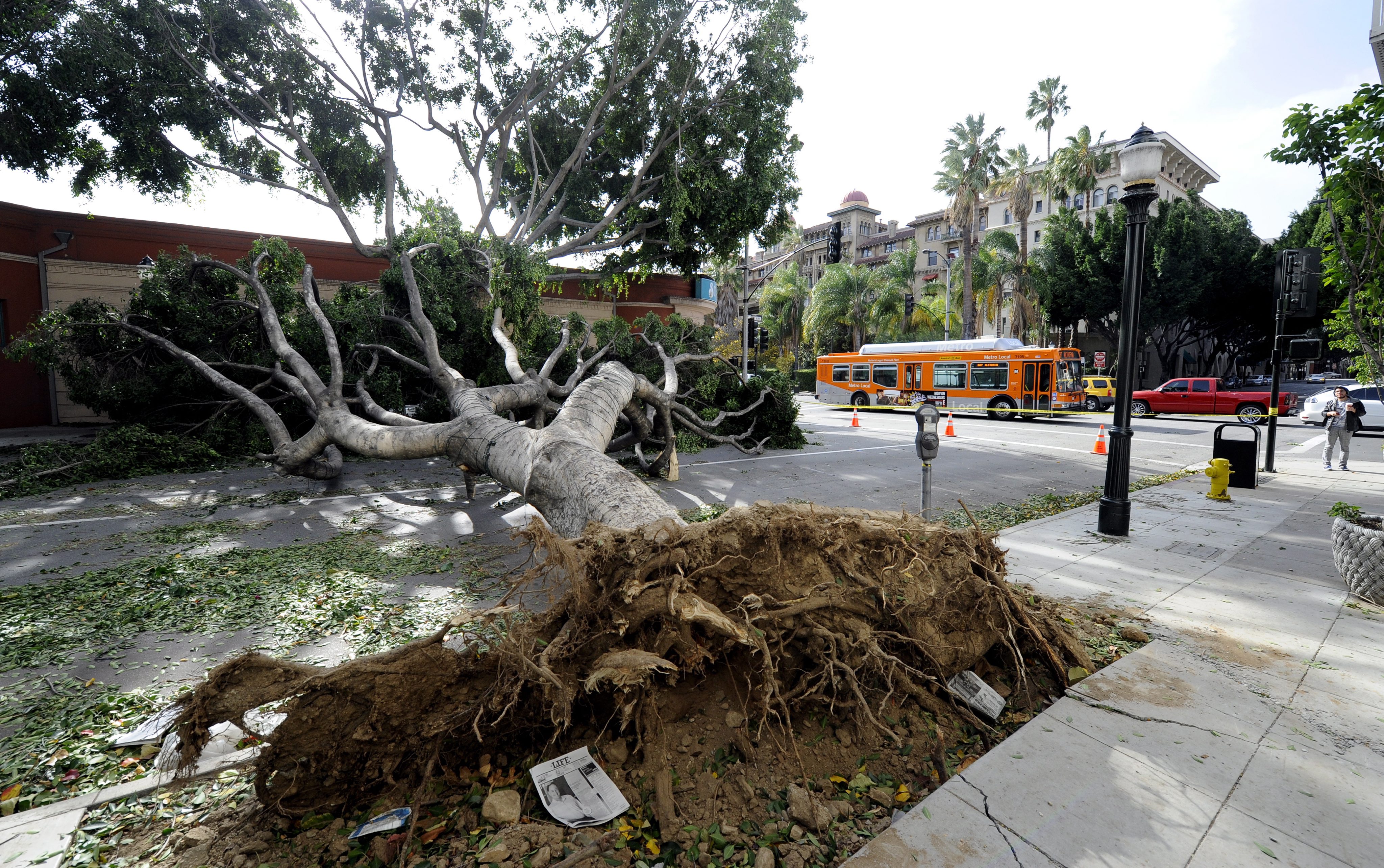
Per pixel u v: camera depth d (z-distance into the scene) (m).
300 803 2.61
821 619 3.25
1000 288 35.78
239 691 2.49
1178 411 24.48
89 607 4.96
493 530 7.36
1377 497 8.99
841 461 13.09
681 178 16.53
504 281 12.47
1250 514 8.01
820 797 2.72
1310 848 2.33
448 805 2.67
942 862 2.28
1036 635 3.67
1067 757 2.91
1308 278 9.32
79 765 2.99
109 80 13.77
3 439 14.92
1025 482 10.70
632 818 2.60
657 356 14.81
